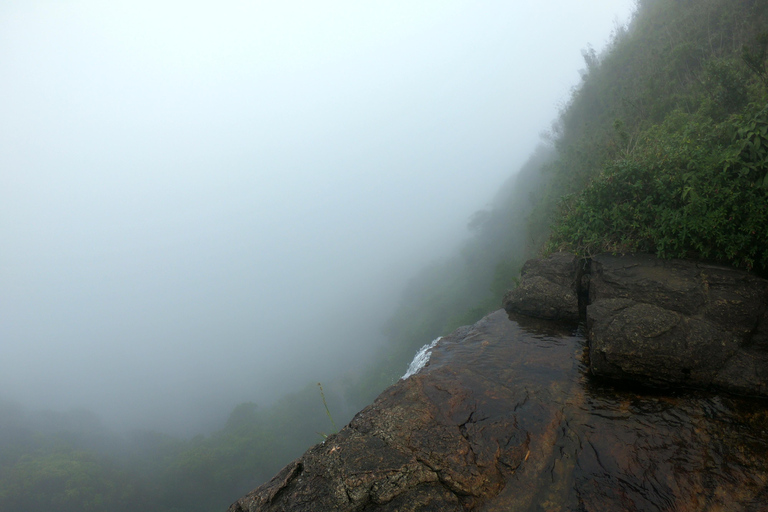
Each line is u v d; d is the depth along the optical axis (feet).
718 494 8.84
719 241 15.79
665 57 37.47
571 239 22.15
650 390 13.38
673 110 26.73
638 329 14.10
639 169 19.20
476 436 11.30
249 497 9.85
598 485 9.49
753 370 12.49
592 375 14.56
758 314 13.93
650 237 18.66
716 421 11.37
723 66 22.49
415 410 12.55
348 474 9.68
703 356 13.09
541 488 9.52
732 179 16.37
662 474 9.61
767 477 9.11
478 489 9.48
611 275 18.15
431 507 8.93
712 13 35.86
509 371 15.16
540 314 19.88
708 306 14.65
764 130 15.17
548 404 12.86
